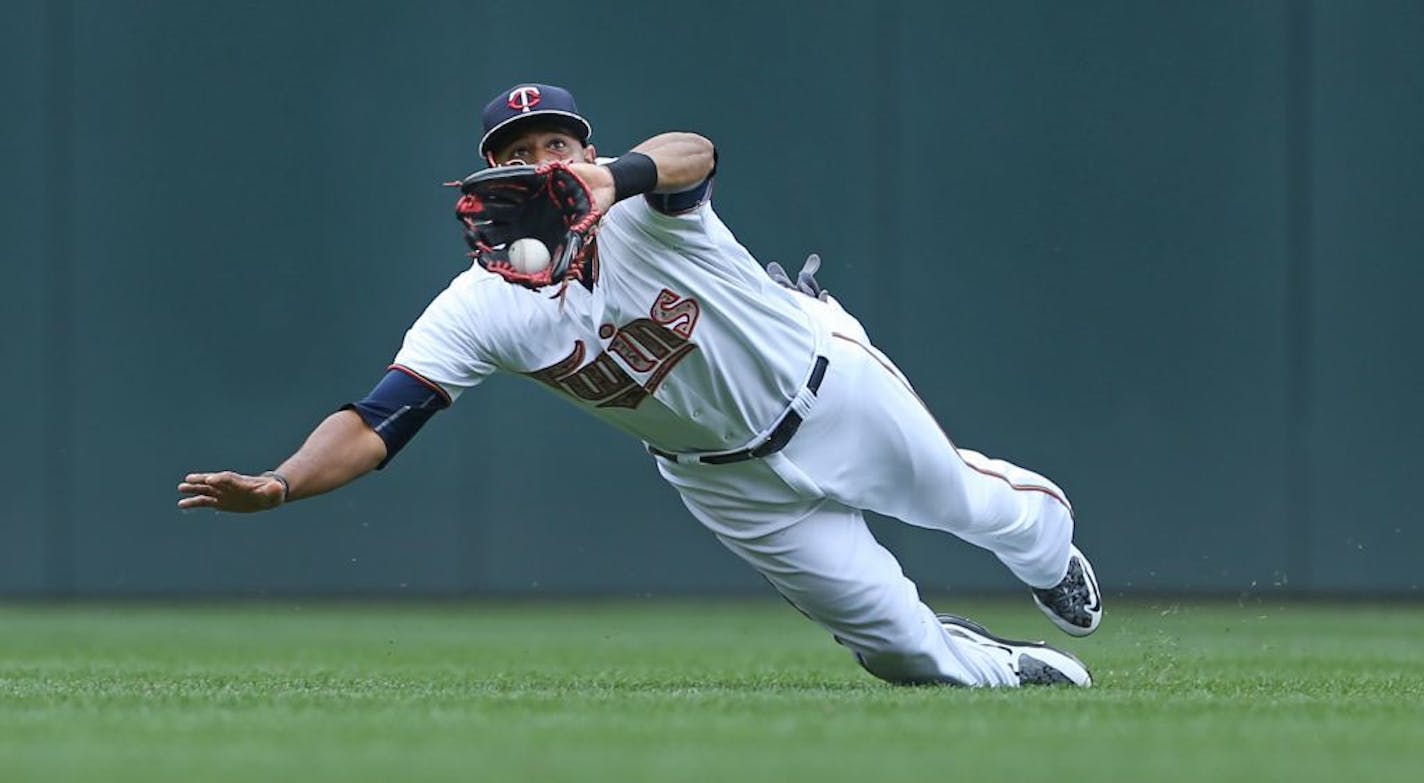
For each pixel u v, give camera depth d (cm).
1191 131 4194
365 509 4372
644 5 4234
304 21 4325
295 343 4338
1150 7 4197
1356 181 4169
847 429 2047
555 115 1891
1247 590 4216
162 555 4378
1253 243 4188
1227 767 1227
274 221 4341
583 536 4347
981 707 1662
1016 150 4206
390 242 4316
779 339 1988
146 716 1571
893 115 4212
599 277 1912
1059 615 2309
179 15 4341
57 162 4350
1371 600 4191
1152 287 4203
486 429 4344
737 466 2031
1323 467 4191
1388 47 4162
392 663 2795
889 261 4216
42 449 4369
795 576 2073
